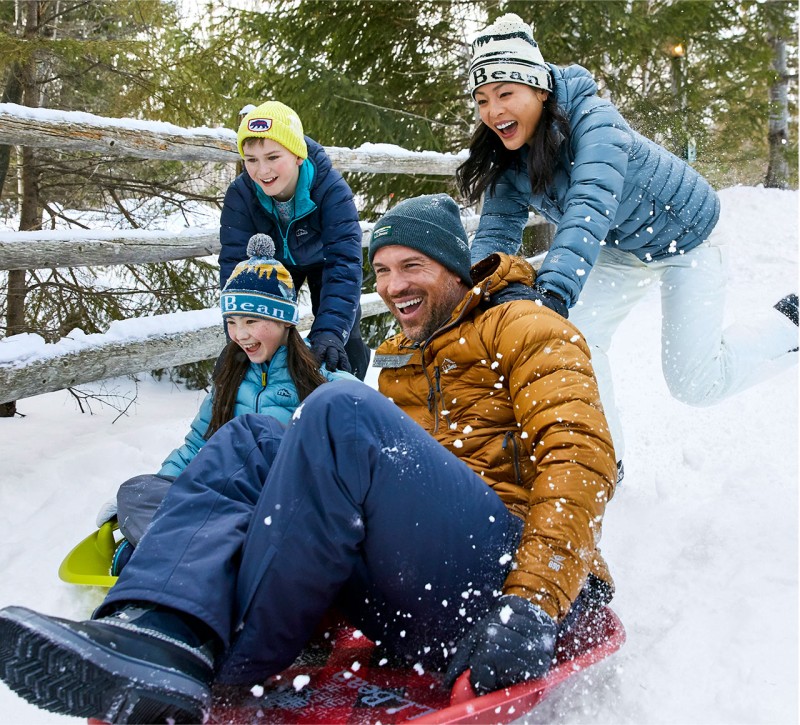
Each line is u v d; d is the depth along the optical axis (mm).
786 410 3918
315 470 1478
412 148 9070
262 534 1503
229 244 3221
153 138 4402
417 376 2029
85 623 1355
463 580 1606
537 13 9164
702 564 2504
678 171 2955
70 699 1325
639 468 3449
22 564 2736
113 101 6602
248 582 1507
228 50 6656
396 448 1513
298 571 1497
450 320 1969
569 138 2666
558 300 2041
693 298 3037
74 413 5293
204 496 1610
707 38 10047
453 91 9539
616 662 1941
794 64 14406
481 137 2811
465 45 9594
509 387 1821
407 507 1528
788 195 10320
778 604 2168
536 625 1479
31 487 3518
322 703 1578
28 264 4023
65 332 5574
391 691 1632
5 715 1832
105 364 3941
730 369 3076
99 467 3752
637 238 3002
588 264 2447
